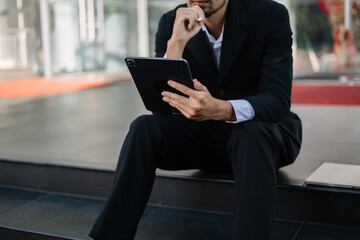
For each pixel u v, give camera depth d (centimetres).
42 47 754
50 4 741
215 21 163
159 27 185
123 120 339
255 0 164
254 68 165
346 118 327
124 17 807
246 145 138
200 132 165
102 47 777
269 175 137
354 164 202
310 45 722
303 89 550
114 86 607
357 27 695
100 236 148
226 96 168
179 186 193
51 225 182
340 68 716
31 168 224
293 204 175
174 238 167
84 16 745
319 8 705
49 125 325
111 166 210
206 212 190
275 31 159
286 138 162
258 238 132
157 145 158
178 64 135
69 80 707
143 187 153
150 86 152
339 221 169
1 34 941
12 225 183
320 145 241
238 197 136
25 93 533
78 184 215
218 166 181
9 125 328
